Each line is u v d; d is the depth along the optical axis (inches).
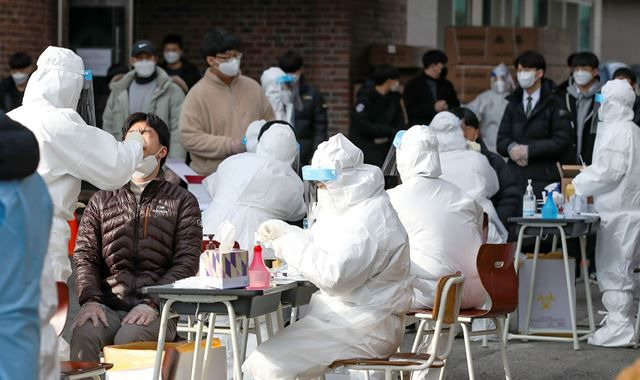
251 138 668.7
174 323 494.0
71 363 422.9
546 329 697.0
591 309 690.8
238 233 569.0
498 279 510.0
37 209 285.1
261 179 574.6
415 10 1407.5
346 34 1259.8
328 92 1267.2
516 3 1675.7
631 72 930.7
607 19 2054.6
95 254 503.8
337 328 432.1
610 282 679.7
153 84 811.4
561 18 1824.6
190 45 1286.9
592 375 600.1
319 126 900.0
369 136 988.6
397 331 444.1
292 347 430.0
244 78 751.7
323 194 438.0
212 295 417.4
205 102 735.1
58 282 402.0
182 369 448.8
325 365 431.8
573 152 876.6
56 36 1094.4
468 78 1259.8
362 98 989.8
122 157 466.9
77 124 457.4
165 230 501.7
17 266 277.0
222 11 1280.8
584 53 892.0
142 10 1290.6
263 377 430.0
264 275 427.8
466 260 528.4
